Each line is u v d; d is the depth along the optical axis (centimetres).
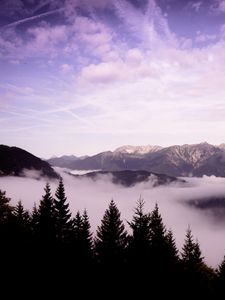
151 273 2302
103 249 2745
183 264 2981
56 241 3070
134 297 2273
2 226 2888
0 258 2530
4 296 2184
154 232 2661
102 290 2355
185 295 2464
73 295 2330
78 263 2748
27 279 2391
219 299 2734
